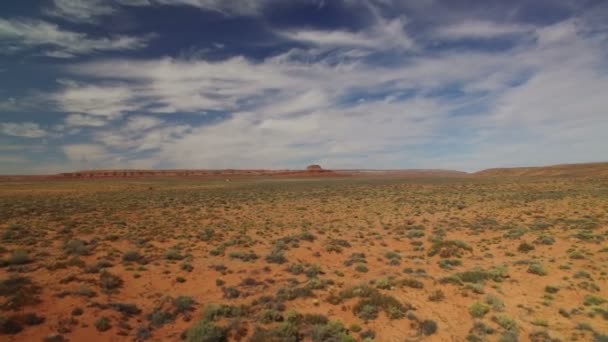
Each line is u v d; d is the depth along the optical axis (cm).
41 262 1781
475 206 4522
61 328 1091
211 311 1277
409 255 2262
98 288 1462
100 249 2119
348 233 2942
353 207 4716
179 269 1825
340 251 2341
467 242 2586
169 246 2338
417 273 1853
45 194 6550
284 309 1363
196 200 5588
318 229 3098
